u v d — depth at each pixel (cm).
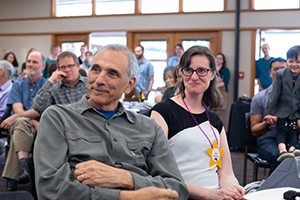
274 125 287
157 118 163
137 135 134
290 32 674
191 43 719
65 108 127
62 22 786
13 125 275
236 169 409
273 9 670
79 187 108
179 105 169
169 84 346
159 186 120
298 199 112
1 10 831
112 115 134
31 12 811
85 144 121
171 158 135
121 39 765
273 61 332
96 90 128
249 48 684
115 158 125
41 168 113
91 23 766
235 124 500
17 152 270
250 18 680
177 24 718
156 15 727
